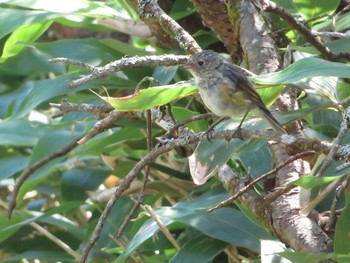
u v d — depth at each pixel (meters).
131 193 7.80
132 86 7.75
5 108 9.10
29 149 9.66
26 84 9.44
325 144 4.91
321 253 5.11
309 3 7.25
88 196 8.55
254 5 6.64
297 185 5.22
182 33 6.46
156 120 6.37
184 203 6.65
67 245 8.38
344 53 6.77
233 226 6.22
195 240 6.51
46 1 8.36
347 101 6.19
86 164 9.27
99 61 8.13
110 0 10.18
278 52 6.65
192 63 6.07
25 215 8.09
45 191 9.27
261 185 6.48
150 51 8.44
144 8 6.60
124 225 6.30
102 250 7.96
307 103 6.89
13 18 8.10
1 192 10.31
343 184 5.16
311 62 5.06
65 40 8.34
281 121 5.65
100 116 6.72
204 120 6.96
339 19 7.44
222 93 5.95
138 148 8.25
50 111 10.31
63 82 7.70
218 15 7.10
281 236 5.50
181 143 5.43
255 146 6.01
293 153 5.78
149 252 7.91
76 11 8.33
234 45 7.32
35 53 9.75
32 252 8.04
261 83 5.32
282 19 7.31
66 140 7.82
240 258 6.71
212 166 5.55
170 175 7.68
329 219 5.32
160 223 6.37
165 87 5.12
